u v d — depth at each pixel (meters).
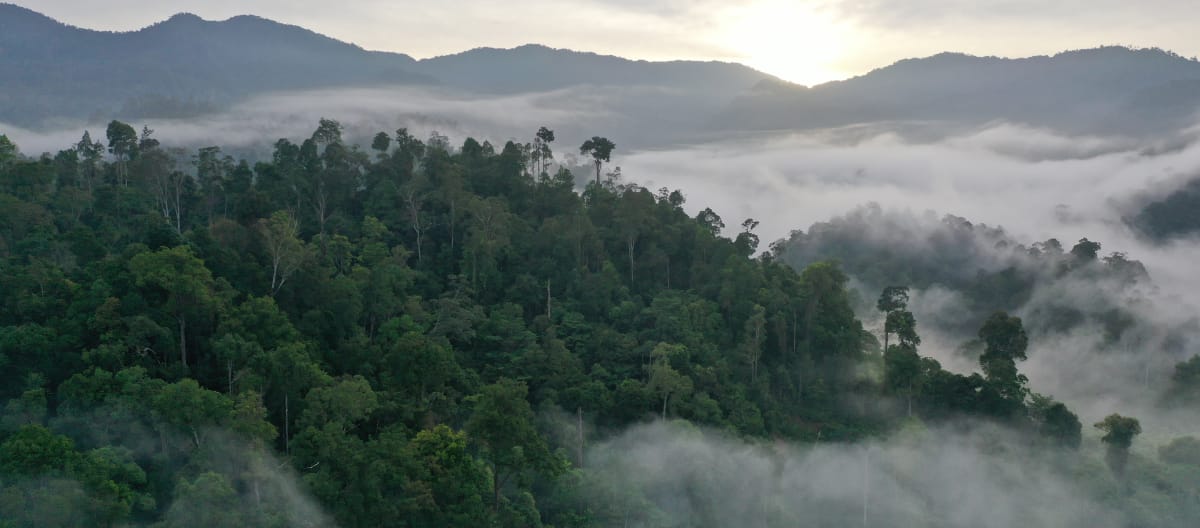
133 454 71.19
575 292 124.75
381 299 105.62
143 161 130.50
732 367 116.50
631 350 112.00
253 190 118.38
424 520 69.62
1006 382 115.75
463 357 105.31
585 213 137.62
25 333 79.50
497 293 124.12
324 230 131.12
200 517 63.34
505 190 150.62
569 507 84.44
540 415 96.19
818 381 121.25
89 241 100.94
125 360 80.25
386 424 84.38
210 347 86.19
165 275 82.75
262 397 79.62
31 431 64.81
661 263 136.38
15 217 110.56
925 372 121.56
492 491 76.81
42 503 59.28
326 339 98.06
